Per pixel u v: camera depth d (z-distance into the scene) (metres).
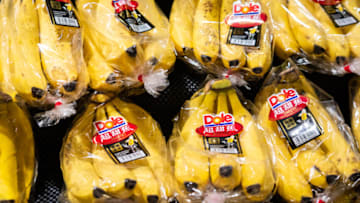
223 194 0.92
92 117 0.97
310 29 0.97
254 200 0.93
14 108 0.96
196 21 0.97
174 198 0.95
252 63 0.94
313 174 0.94
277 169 0.96
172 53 0.98
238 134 0.95
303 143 0.97
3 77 0.91
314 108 0.99
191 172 0.92
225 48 0.94
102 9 0.96
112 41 0.93
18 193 0.91
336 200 0.97
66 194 0.95
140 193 0.92
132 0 0.97
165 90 1.11
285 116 0.98
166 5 1.11
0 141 0.91
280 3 1.00
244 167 0.93
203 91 1.01
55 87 0.89
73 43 0.91
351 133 1.03
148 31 0.96
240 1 0.97
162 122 1.11
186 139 0.96
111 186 0.91
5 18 0.92
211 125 0.96
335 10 0.99
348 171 0.94
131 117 0.97
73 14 0.92
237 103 0.99
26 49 0.89
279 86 1.00
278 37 1.00
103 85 0.93
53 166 1.07
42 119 0.98
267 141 0.98
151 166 0.95
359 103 1.05
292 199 0.95
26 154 0.95
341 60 0.97
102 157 0.94
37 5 0.91
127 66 0.93
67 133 0.98
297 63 1.04
